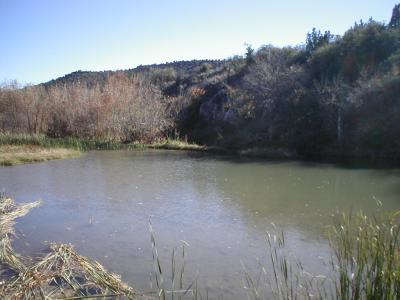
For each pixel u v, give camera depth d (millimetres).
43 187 13633
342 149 20031
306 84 24281
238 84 30938
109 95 31312
